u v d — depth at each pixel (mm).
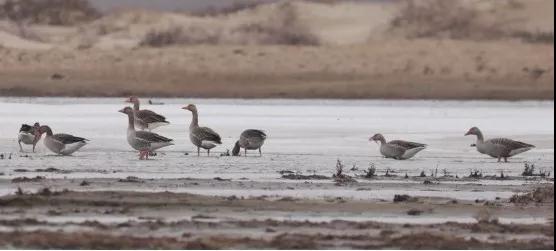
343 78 74500
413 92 69500
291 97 66562
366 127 42688
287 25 89062
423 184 25578
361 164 29906
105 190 23125
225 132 39219
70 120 43281
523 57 80500
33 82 67062
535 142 37844
